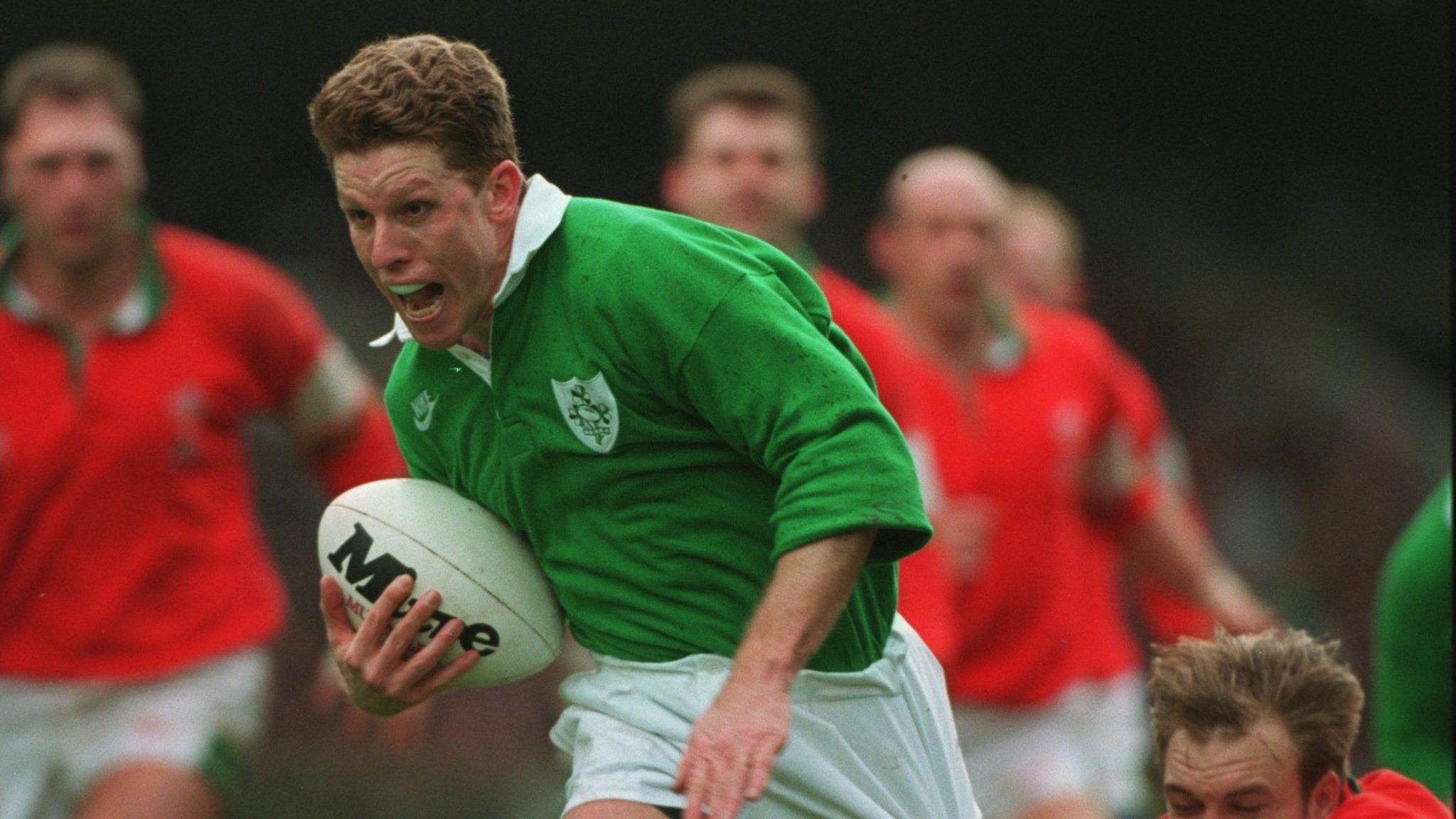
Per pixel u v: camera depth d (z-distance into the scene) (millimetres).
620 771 13266
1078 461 27922
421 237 12344
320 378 24250
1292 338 72500
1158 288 74188
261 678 23547
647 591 13422
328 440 24703
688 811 11555
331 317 60250
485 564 13883
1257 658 14062
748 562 13266
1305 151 79500
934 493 22047
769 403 12453
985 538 27156
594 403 12875
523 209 12883
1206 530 65250
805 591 12117
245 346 23625
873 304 23234
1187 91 77625
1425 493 66688
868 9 71812
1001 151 77062
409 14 66312
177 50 64250
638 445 13039
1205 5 74562
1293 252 78000
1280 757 13805
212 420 23375
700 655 13383
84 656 22625
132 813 22109
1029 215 37250
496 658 13930
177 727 22656
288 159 66062
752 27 71125
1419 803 14617
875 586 13828
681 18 69812
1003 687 27188
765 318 12523
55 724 22703
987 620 27141
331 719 45062
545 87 71125
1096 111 77688
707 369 12547
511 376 13109
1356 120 78875
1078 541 28172
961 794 14789
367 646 13734
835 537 12203
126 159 22953
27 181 22641
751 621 12234
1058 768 27297
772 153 23703
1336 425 68500
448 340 12742
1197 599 29453
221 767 22953
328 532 14133
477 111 12422
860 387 12531
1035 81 76062
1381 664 20359
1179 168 78875
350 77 12328
